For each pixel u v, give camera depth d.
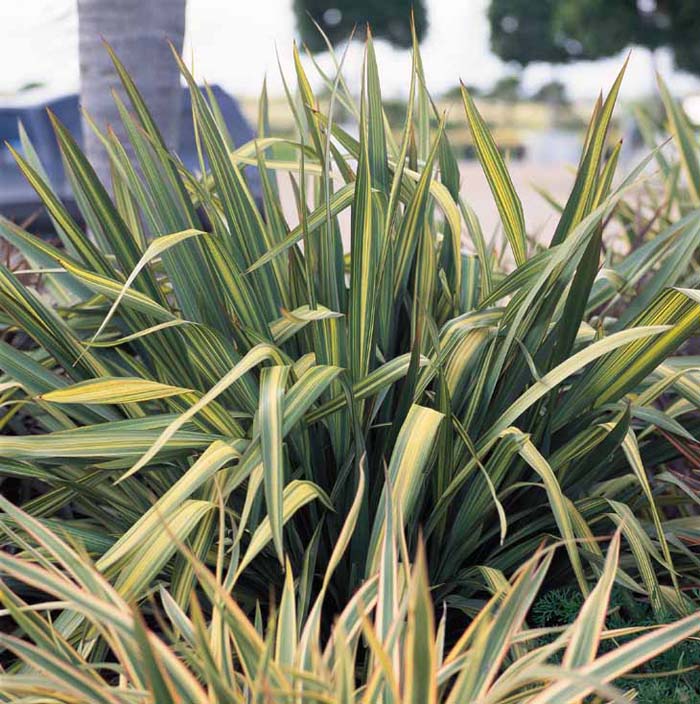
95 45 2.45
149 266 1.75
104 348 1.94
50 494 1.73
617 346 1.55
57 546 1.39
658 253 1.91
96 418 1.80
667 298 1.64
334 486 1.69
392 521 1.32
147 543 1.44
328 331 1.67
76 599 1.24
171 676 1.18
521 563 1.76
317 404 1.76
